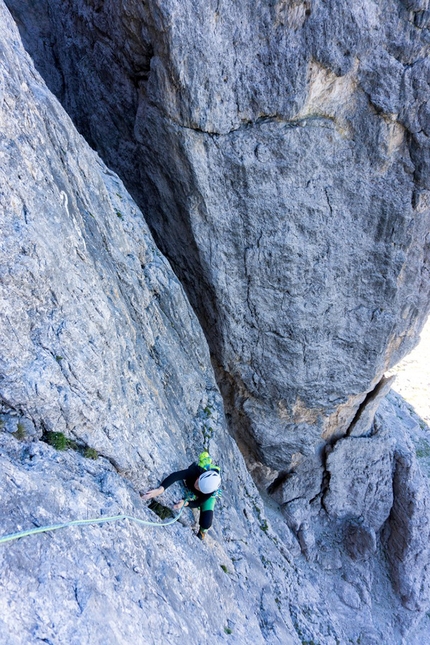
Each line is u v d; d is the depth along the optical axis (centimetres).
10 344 408
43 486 399
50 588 353
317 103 909
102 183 690
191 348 940
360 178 984
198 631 529
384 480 1523
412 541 1515
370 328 1162
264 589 890
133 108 971
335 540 1552
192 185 950
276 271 1062
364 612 1454
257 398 1287
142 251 823
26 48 1161
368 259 1073
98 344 512
